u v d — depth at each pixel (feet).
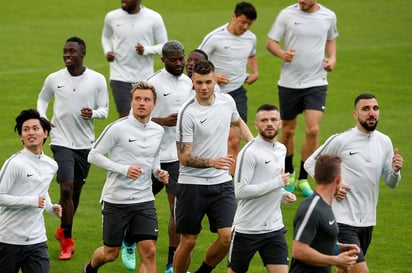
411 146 191.42
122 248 131.03
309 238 94.84
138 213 117.08
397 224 148.46
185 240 120.78
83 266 130.31
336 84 245.65
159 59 263.70
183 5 337.11
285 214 153.28
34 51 276.41
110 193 117.29
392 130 203.31
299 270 97.76
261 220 111.75
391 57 270.67
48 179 110.93
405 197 161.99
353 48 279.69
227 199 119.65
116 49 173.68
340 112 221.05
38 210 109.70
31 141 108.68
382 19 315.17
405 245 139.33
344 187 109.81
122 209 116.78
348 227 112.57
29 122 108.78
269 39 165.78
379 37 293.23
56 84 137.28
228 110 119.65
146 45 174.19
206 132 118.01
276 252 112.57
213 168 118.73
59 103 137.18
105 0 345.31
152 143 117.70
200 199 118.93
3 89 236.43
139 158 117.08
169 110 134.10
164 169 132.36
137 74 173.58
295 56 163.73
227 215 119.14
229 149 162.50
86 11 329.52
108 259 119.55
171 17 318.24
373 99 113.19
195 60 135.13
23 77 248.11
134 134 116.88
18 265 110.42
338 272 111.14
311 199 95.81
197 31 298.15
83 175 139.23
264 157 111.34
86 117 134.82
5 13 323.78
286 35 164.96
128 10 173.27
